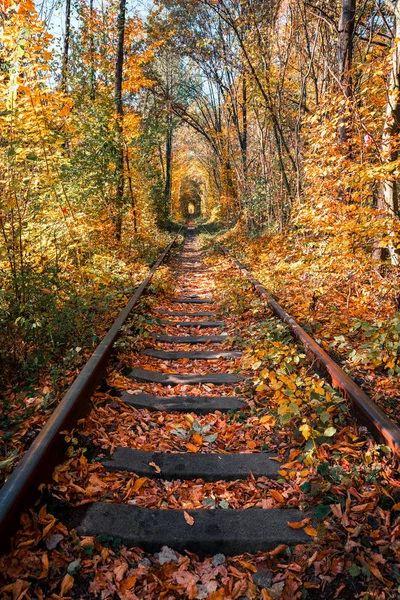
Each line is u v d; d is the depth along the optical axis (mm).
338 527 2514
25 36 4594
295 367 4621
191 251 22203
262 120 19188
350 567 2221
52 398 3957
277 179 17094
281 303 7367
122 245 12195
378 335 4574
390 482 2805
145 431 3717
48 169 5867
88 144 11008
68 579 2154
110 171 11391
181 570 2291
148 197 22141
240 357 5422
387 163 5664
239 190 23250
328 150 6398
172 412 4051
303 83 12859
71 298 5453
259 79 14773
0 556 2168
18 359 4547
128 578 2207
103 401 4008
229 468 3164
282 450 3367
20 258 4977
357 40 11898
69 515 2564
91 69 13469
